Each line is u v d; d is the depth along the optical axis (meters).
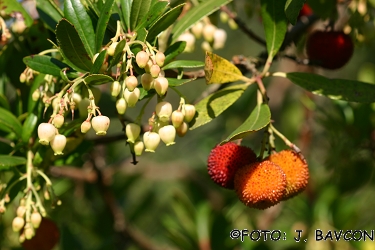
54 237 0.37
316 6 0.40
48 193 0.34
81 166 0.47
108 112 0.42
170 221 0.51
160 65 0.30
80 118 0.34
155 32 0.32
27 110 0.37
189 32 0.41
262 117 0.32
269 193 0.32
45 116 0.35
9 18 0.37
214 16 0.41
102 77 0.30
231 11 0.42
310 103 0.49
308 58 0.40
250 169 0.32
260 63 0.39
